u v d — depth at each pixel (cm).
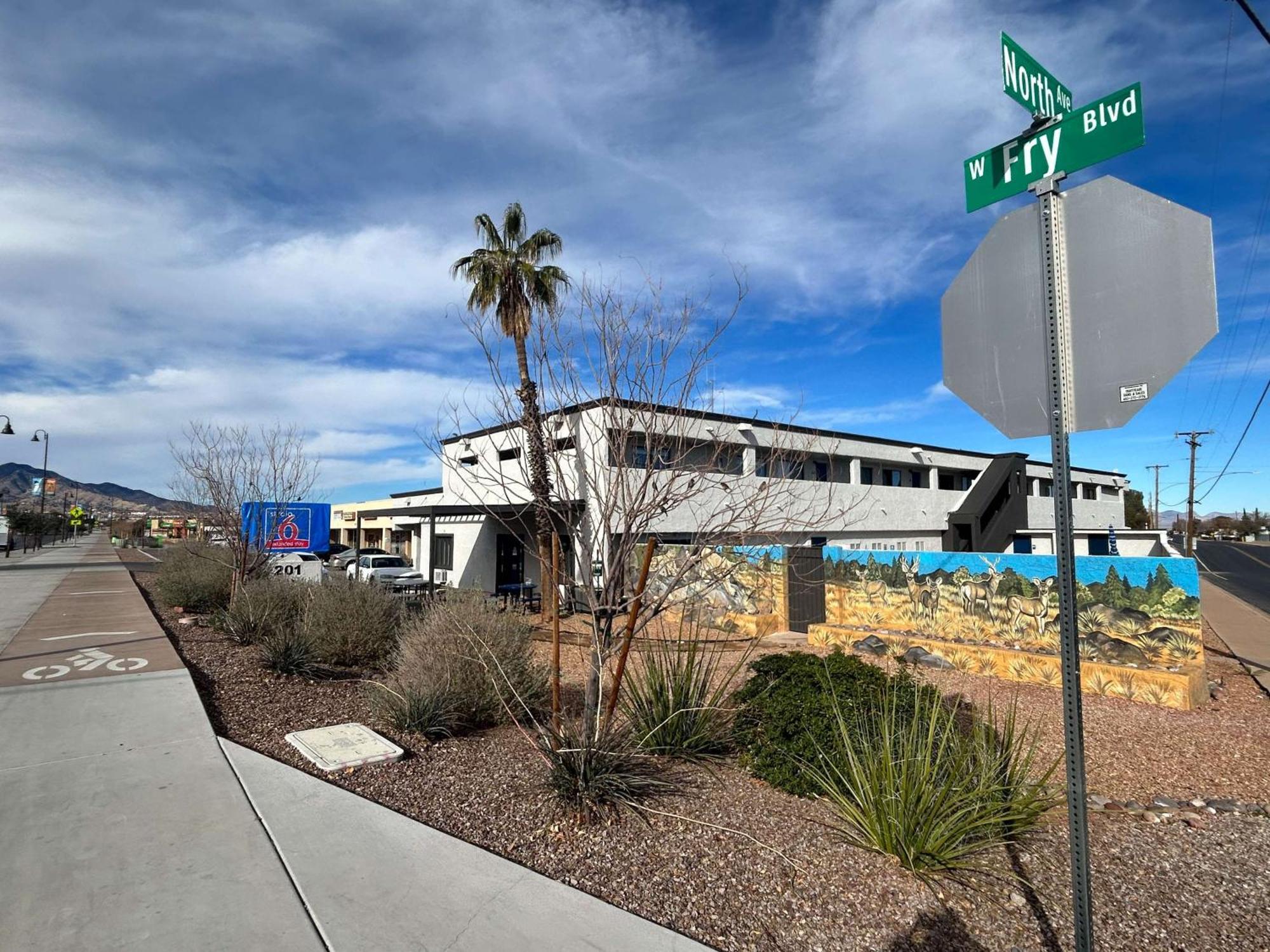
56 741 544
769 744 509
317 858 367
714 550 607
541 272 1426
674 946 302
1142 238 232
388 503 4181
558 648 505
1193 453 5062
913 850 373
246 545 1228
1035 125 262
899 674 558
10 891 327
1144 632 857
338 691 749
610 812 437
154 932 297
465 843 391
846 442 2553
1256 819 468
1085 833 225
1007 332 266
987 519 2803
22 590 1798
